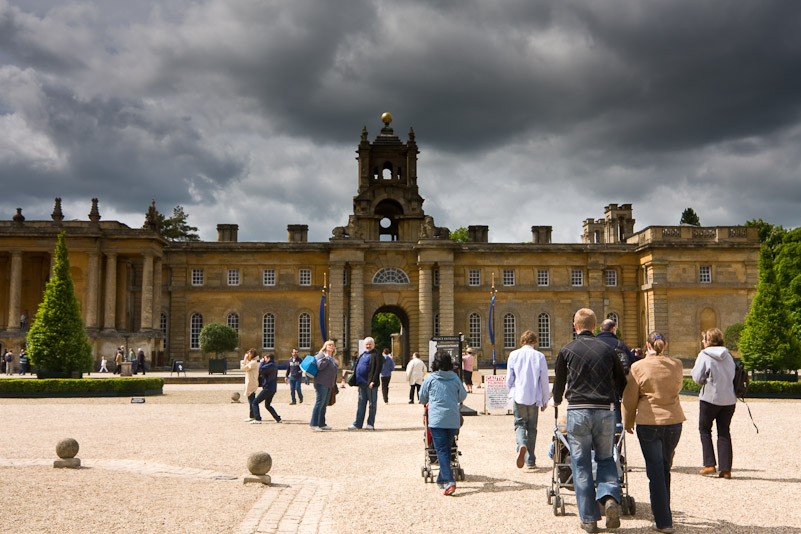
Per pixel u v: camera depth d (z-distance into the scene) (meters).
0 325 73.06
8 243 70.06
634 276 81.62
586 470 11.25
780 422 26.70
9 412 31.09
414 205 86.00
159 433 23.59
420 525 11.38
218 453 19.14
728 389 15.73
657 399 11.63
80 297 71.56
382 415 30.98
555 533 10.96
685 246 77.19
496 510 12.48
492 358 79.50
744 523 11.54
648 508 12.77
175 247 78.88
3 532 10.51
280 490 14.09
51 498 12.92
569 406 11.56
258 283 79.56
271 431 24.52
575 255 81.56
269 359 27.56
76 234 70.19
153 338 70.75
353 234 78.62
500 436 23.52
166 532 10.73
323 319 73.94
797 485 14.70
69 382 40.44
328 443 21.55
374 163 89.38
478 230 86.00
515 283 81.25
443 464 14.06
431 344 31.84
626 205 90.12
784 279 75.88
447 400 14.58
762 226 105.06
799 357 47.69
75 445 16.56
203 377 55.47
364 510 12.41
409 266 79.69
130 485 14.34
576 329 12.25
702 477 15.68
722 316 77.00
